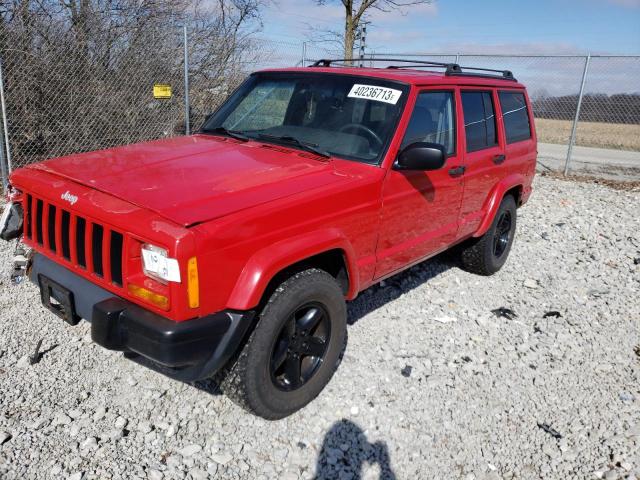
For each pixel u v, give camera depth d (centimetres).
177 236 252
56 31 877
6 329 389
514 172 550
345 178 342
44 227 318
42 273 322
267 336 296
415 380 375
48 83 877
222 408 332
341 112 396
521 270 591
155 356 265
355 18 1334
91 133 938
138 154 362
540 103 1559
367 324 441
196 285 261
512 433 335
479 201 496
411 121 387
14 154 858
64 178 317
